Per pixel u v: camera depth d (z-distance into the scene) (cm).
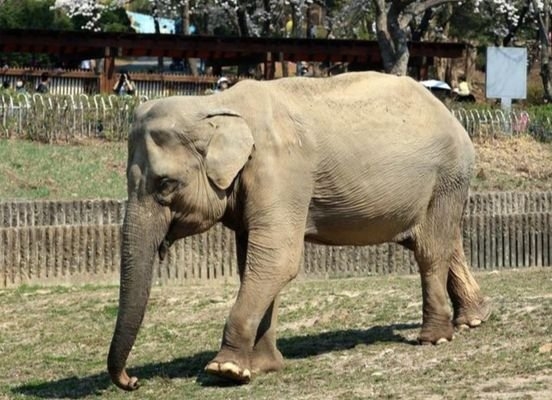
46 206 2345
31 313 1852
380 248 2236
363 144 1251
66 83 4525
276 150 1205
